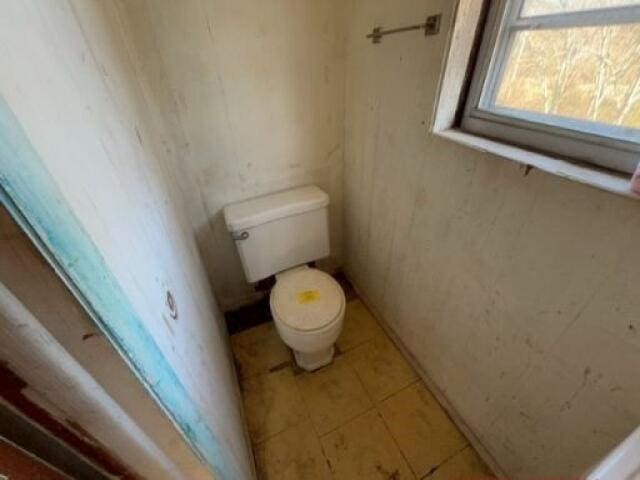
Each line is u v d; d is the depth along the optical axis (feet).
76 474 1.10
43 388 0.86
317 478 3.66
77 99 1.26
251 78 4.00
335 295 4.32
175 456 1.37
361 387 4.57
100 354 0.90
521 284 2.66
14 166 0.63
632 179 1.79
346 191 5.42
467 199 2.99
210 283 5.17
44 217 0.70
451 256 3.42
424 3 2.81
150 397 1.09
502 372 3.14
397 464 3.75
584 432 2.46
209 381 2.39
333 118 4.75
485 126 2.92
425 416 4.20
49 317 0.77
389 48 3.41
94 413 1.00
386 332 5.37
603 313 2.09
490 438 3.58
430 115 3.11
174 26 3.40
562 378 2.52
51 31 1.16
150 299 1.49
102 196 1.25
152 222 2.09
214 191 4.59
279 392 4.56
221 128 4.17
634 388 2.04
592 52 2.08
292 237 4.89
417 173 3.58
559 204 2.18
